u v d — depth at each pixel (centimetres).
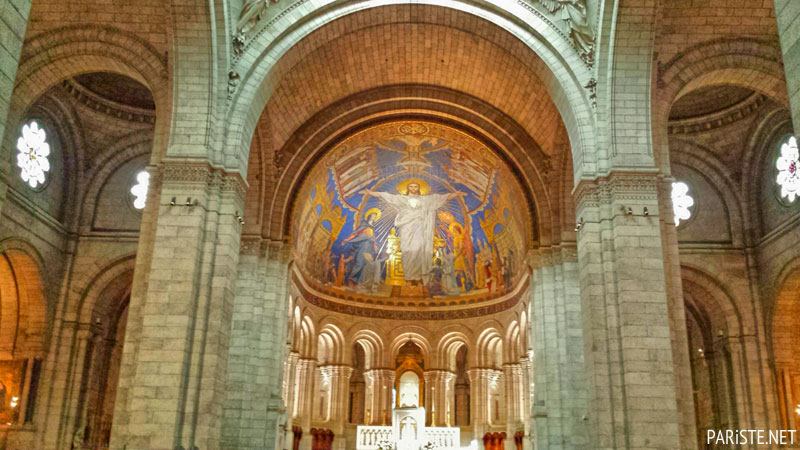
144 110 3512
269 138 3228
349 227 4528
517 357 4272
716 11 2420
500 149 3497
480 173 3984
